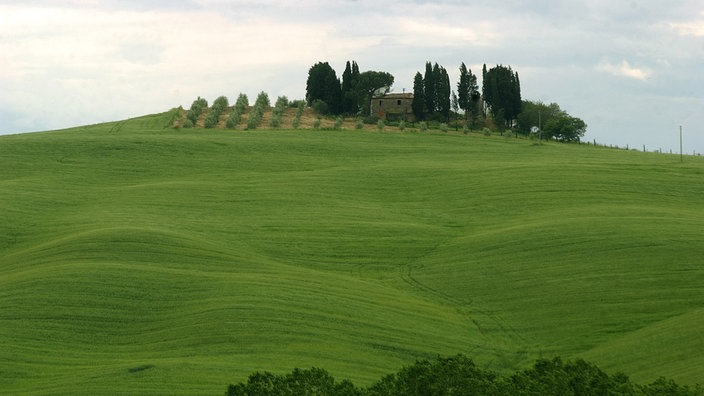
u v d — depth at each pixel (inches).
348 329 2773.1
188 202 4576.8
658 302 3016.7
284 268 3486.7
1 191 4712.1
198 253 3558.1
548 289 3208.7
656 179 4953.3
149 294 3029.0
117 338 2696.9
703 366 2299.5
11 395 2228.1
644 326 2829.7
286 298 3016.7
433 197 4820.4
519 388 1754.4
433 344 2709.2
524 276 3358.8
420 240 3966.5
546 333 2856.8
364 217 4360.2
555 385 1737.2
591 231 3799.2
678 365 2364.7
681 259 3400.6
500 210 4483.3
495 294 3221.0
